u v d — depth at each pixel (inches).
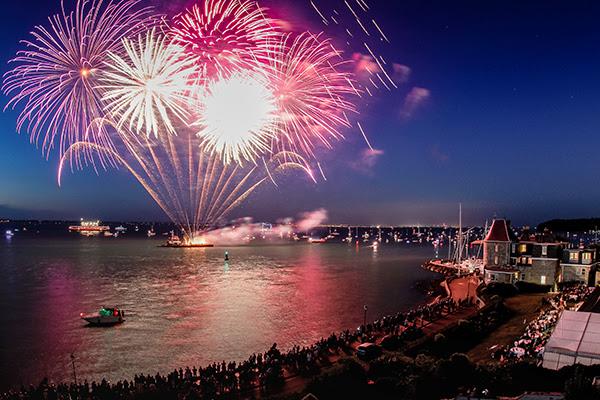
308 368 2065.7
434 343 2309.3
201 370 1939.0
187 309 4151.1
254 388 1871.3
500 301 3257.9
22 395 1787.6
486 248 4394.7
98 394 1718.8
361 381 1667.1
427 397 1499.8
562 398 1309.1
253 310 4101.9
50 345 2977.4
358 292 5142.7
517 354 1980.8
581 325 1819.6
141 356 2733.8
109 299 4653.1
